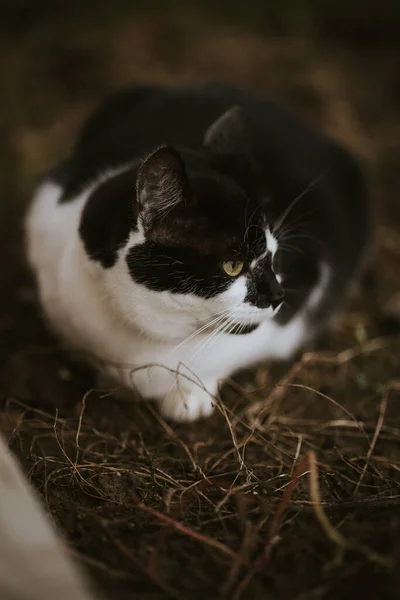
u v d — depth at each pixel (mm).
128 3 1438
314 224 757
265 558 579
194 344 687
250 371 798
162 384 719
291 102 1203
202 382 718
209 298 651
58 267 709
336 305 823
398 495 649
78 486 649
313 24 1435
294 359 814
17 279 888
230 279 651
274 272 687
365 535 604
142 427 732
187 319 665
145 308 658
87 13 1413
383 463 694
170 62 1280
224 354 700
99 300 675
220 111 801
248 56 1302
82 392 767
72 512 622
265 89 1228
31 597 501
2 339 819
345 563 587
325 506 629
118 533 606
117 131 788
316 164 803
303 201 757
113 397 753
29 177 1011
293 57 1309
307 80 1241
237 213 654
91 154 770
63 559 521
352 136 1144
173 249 641
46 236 734
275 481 665
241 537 609
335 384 791
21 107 1162
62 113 1154
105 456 676
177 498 644
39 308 816
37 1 1406
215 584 576
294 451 710
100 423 729
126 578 574
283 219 719
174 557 592
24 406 726
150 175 622
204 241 642
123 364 714
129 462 681
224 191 660
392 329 865
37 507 553
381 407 753
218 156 696
